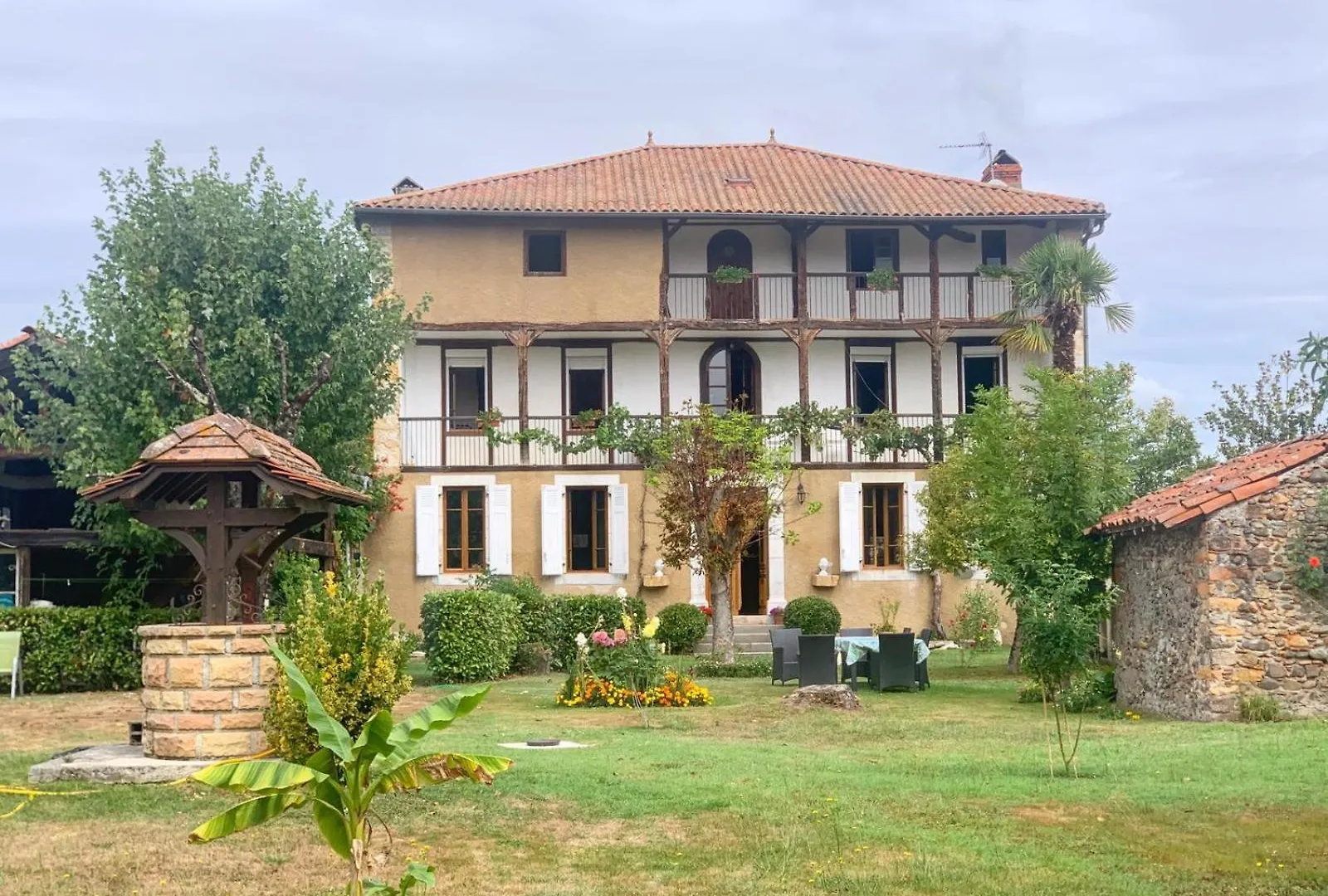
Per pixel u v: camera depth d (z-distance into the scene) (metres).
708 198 30.81
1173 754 11.84
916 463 30.39
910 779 10.66
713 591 24.70
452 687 20.19
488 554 29.73
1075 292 28.95
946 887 7.35
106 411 20.00
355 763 6.00
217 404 19.66
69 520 25.30
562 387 31.22
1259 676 14.76
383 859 6.40
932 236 30.91
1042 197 31.75
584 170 33.12
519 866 7.96
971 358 31.91
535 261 30.69
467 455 30.09
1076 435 18.89
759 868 7.83
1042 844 8.34
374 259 22.31
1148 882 7.43
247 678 10.63
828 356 31.75
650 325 30.12
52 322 20.14
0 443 22.00
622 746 12.81
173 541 19.95
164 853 8.27
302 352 20.91
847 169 33.84
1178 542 15.66
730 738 13.87
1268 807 9.30
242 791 5.91
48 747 12.95
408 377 30.58
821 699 16.86
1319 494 14.95
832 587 30.19
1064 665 14.26
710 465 24.31
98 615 19.45
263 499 13.02
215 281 20.31
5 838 8.66
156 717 10.65
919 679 20.03
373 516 28.45
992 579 17.77
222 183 21.09
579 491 30.38
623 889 7.41
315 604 10.78
